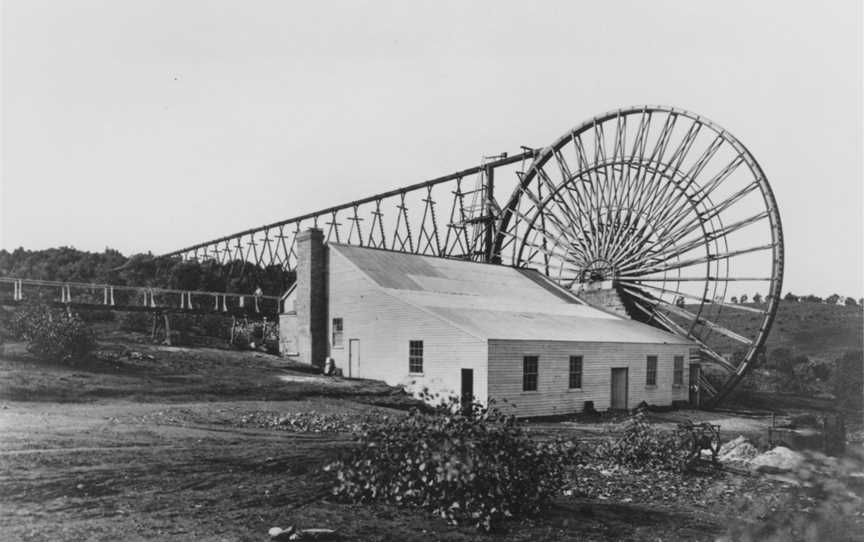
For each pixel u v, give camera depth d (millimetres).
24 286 47219
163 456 11984
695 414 30656
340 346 31469
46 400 18547
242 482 10500
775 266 34312
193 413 17766
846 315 73312
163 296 47500
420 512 9414
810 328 68312
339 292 31891
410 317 27734
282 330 35406
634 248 40469
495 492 9234
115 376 22844
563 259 44312
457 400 10055
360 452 10352
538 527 9250
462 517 9164
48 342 23344
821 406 35688
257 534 8031
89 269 55812
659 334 35594
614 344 29906
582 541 8797
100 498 9234
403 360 27859
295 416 18547
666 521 10109
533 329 27984
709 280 36938
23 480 9820
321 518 8844
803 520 10102
